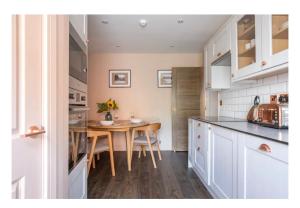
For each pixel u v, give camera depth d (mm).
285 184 989
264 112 1779
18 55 661
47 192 833
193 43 3719
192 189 2318
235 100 2826
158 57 4434
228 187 1681
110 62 4414
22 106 681
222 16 2559
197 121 2709
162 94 4438
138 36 3336
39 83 794
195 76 4234
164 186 2412
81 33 1577
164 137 4414
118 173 2883
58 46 984
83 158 1634
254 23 1859
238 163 1486
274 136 1158
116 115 4398
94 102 4387
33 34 749
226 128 1708
